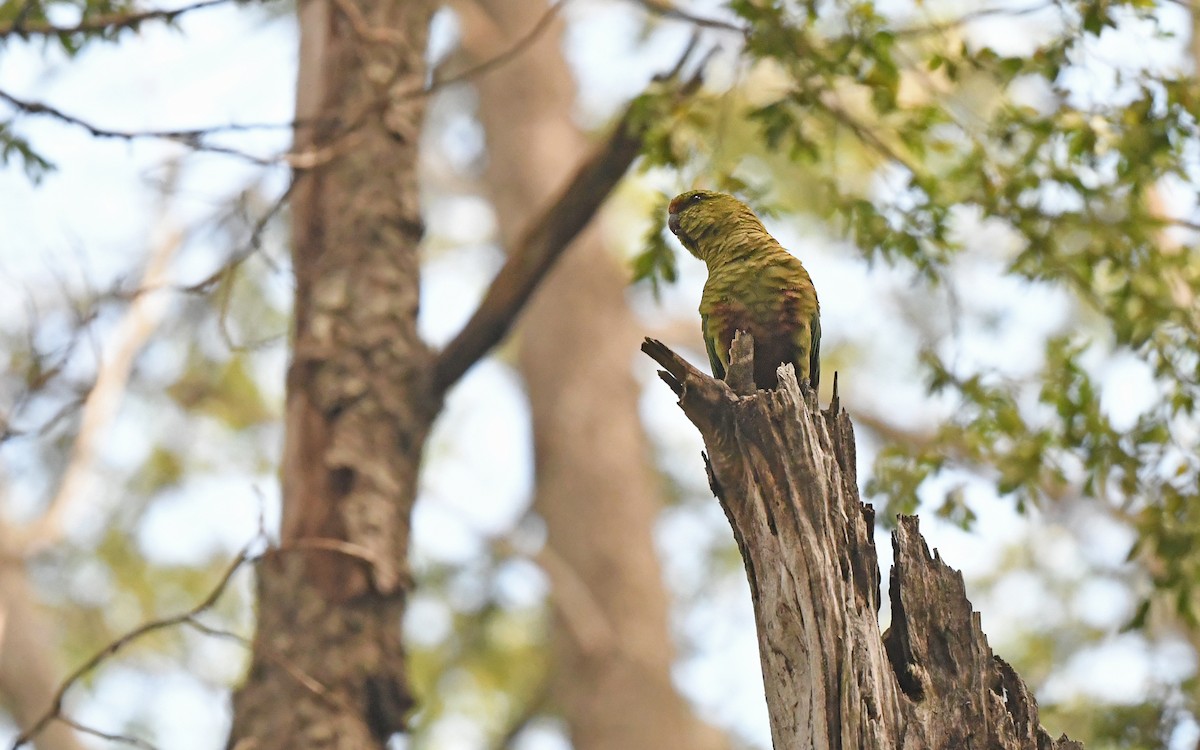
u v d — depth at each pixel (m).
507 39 27.38
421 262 13.38
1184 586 11.86
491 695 27.05
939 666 6.70
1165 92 11.35
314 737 10.78
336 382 12.15
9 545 19.34
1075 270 12.61
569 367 24.69
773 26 11.61
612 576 22.62
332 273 12.65
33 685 19.45
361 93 13.09
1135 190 11.86
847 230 12.89
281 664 10.37
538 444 24.39
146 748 9.79
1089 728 15.45
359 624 11.33
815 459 6.79
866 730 6.28
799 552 6.63
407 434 12.31
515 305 12.41
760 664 6.75
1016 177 12.12
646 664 21.70
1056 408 12.05
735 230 9.38
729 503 6.96
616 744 21.00
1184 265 12.30
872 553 6.77
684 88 12.47
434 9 14.13
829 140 12.91
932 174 12.78
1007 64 11.62
